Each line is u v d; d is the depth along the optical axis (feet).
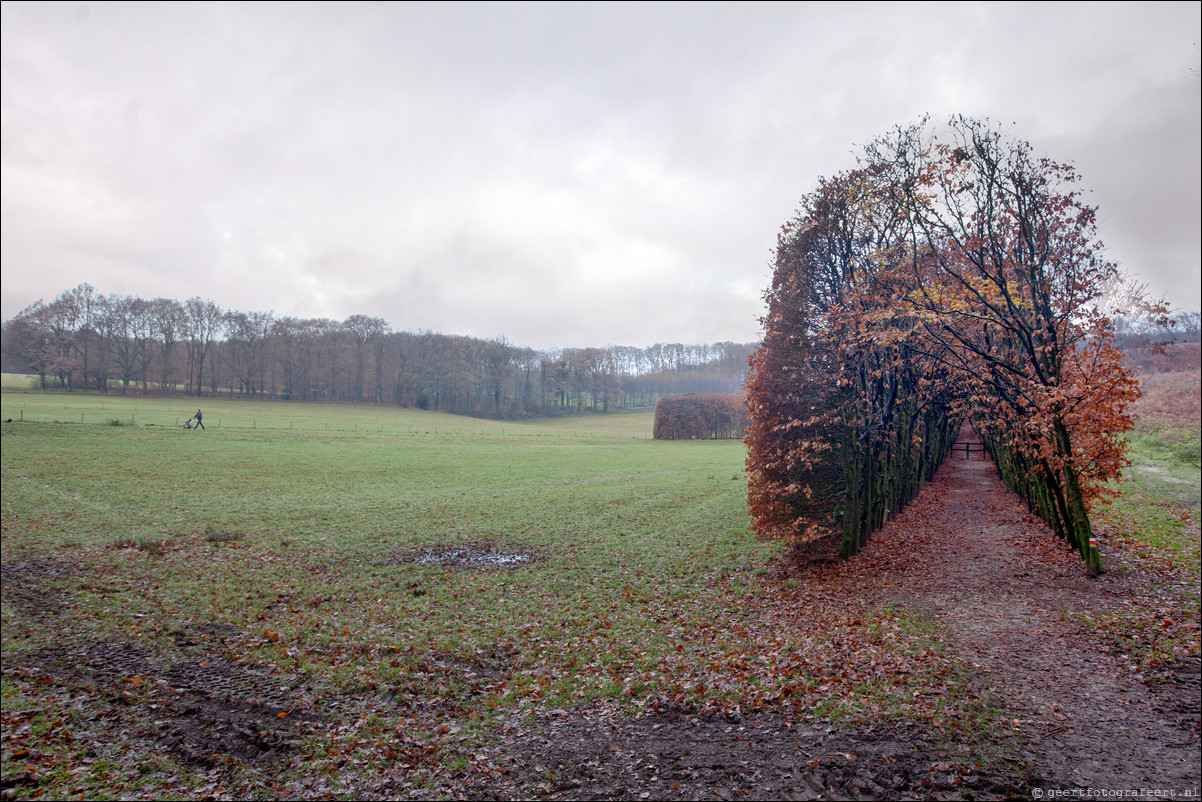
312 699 38.63
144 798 27.84
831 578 58.08
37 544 74.02
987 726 29.14
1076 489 52.90
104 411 240.73
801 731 30.19
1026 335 53.83
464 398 420.36
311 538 80.79
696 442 260.83
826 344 62.39
